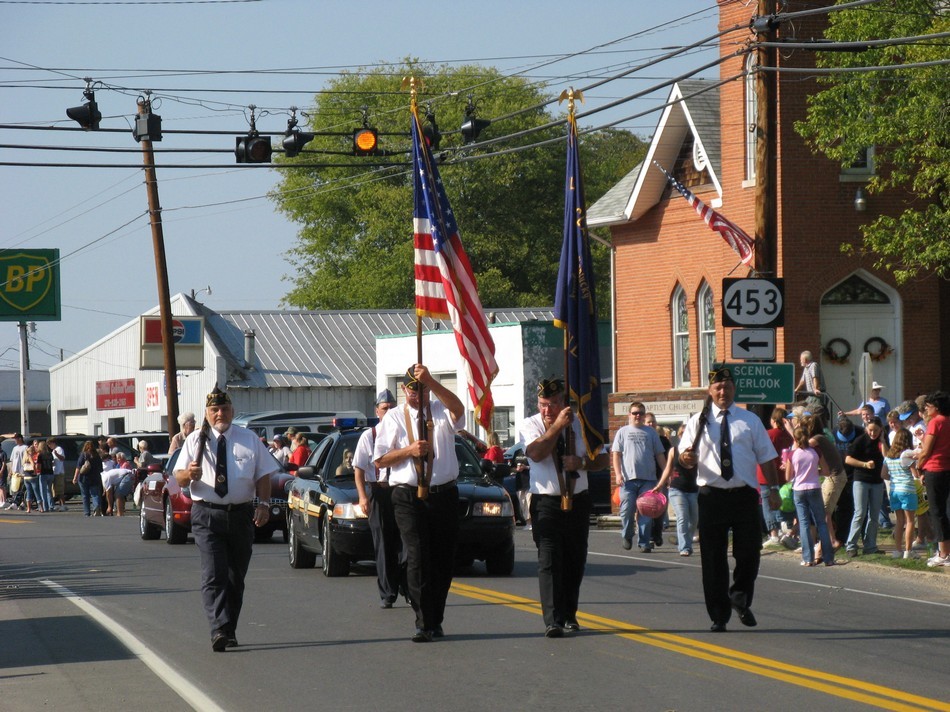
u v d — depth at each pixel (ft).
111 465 168.55
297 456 119.75
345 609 61.72
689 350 145.79
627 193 154.71
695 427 52.85
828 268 127.95
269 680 44.34
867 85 108.78
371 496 61.21
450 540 52.39
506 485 122.72
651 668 44.80
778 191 127.65
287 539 104.32
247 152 111.04
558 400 51.39
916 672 43.88
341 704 40.16
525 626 55.21
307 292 329.11
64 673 47.06
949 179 111.34
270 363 236.84
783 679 42.63
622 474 92.32
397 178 319.27
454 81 314.35
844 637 51.52
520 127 314.55
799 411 80.79
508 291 306.96
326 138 328.90
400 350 215.72
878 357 129.18
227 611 50.37
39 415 386.52
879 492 82.58
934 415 74.28
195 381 233.76
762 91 94.22
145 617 61.36
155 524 111.75
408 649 49.85
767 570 77.92
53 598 70.28
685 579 73.31
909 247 113.91
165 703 41.19
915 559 77.66
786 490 86.17
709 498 52.54
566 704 39.24
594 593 66.69
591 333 54.95
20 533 126.82
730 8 135.33
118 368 262.67
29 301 255.29
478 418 55.98
